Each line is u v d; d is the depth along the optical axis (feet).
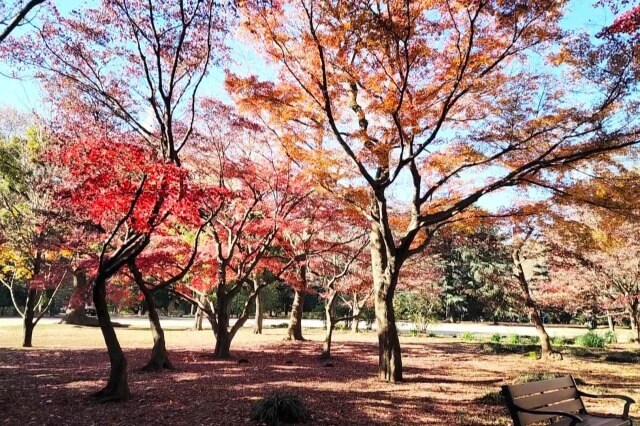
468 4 23.68
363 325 126.31
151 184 23.61
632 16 22.00
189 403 23.66
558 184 30.86
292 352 53.11
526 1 23.54
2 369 35.73
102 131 31.63
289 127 34.09
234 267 51.13
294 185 42.42
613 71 25.57
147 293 36.04
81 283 71.15
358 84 28.68
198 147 39.42
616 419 16.28
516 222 38.83
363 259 59.41
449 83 28.02
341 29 24.06
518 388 14.88
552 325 144.05
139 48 30.12
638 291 57.98
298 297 70.38
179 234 46.01
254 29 27.35
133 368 37.01
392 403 24.93
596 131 27.50
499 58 27.17
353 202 34.24
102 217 28.30
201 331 86.33
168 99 29.63
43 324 88.94
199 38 31.65
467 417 21.94
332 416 21.58
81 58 31.63
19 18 19.56
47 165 43.73
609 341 71.97
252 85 29.60
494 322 151.33
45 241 45.96
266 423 19.70
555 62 26.89
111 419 20.35
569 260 49.98
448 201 35.37
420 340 76.07
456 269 147.84
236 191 42.65
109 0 28.76
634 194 27.81
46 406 22.80
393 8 24.14
